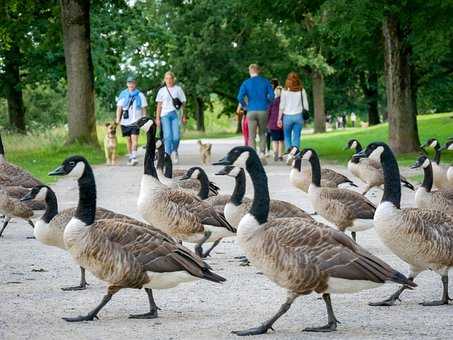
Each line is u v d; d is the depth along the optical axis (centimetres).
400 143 2964
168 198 1048
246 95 2561
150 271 753
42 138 3547
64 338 720
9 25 3447
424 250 827
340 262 696
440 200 1192
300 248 706
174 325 768
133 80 2609
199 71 5809
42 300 884
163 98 2477
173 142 2519
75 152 2992
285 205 1038
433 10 2622
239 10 3269
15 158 2791
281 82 6147
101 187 1983
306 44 3556
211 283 969
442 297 857
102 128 4731
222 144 4388
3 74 4309
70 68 3175
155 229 777
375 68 3506
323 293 743
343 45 3422
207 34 5675
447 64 3434
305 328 743
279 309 773
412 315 799
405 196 1759
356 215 1170
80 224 779
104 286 962
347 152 3362
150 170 1070
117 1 3803
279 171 2342
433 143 1834
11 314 817
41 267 1080
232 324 770
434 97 4438
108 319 795
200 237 1060
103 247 757
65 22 3170
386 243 852
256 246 728
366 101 6944
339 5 2620
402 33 2928
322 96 6059
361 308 835
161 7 5728
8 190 1295
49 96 6166
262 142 2589
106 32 3794
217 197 1166
